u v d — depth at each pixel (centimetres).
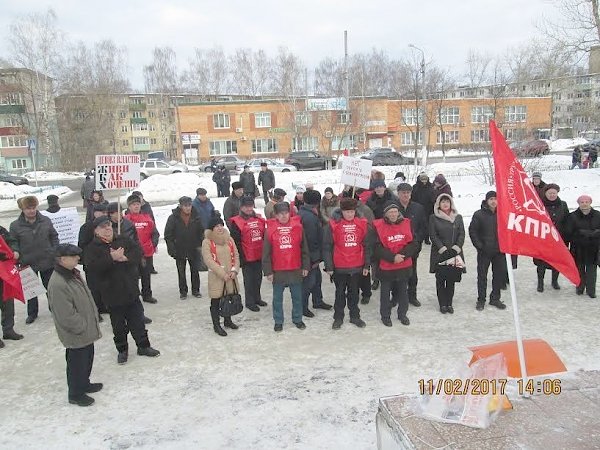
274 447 389
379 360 545
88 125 4819
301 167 3588
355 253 637
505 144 370
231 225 745
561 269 371
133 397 485
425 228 735
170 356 584
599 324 627
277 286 646
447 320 667
